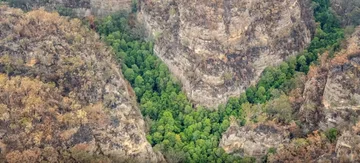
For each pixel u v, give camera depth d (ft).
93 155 415.03
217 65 507.30
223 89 504.02
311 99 456.45
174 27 543.39
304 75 504.02
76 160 401.29
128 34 579.89
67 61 465.88
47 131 405.59
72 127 414.00
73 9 616.39
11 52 468.34
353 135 388.37
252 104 502.79
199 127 484.74
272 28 531.91
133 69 538.06
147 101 506.89
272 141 440.86
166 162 451.12
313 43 560.61
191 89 510.58
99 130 425.28
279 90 500.33
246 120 467.93
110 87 462.19
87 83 452.35
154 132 481.46
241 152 455.63
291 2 542.98
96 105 438.40
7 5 565.53
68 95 442.91
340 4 623.77
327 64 474.90
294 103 471.21
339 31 574.56
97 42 519.60
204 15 508.94
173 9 550.77
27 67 457.27
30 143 396.37
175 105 503.61
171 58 534.37
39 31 491.31
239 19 509.35
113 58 519.60
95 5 610.65
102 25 584.40
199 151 460.96
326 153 401.70
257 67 524.93
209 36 508.12
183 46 524.11
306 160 404.77
